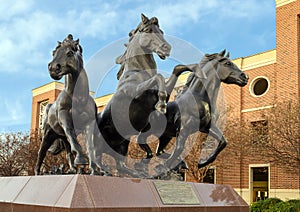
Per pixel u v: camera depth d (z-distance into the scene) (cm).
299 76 2106
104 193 513
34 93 3519
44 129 732
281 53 2194
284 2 2239
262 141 1753
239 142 1869
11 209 580
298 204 1580
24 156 2603
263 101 2227
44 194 537
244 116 2298
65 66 623
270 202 1717
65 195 500
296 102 1914
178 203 573
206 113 729
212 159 742
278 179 2077
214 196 636
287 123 1730
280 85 2166
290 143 1717
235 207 646
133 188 546
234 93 2370
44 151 748
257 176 2273
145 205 534
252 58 2339
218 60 771
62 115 655
